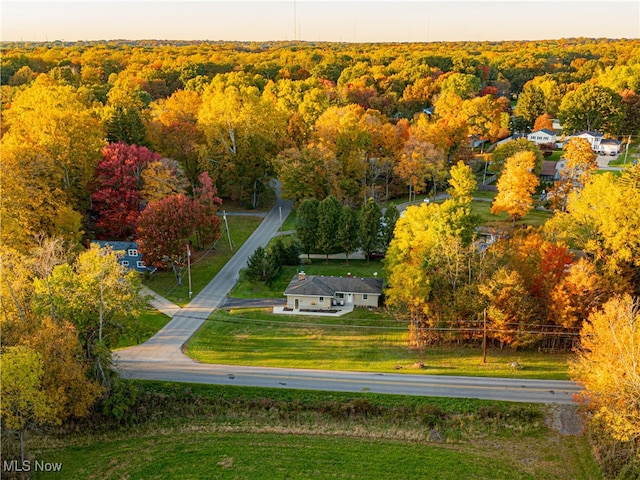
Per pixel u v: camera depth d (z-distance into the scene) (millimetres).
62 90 98375
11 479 40750
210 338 62719
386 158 101250
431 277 61281
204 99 122312
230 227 93875
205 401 51625
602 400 43625
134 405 50375
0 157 70250
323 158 93438
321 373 56375
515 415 49438
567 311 57188
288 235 89875
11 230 63969
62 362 44344
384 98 157500
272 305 70000
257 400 51656
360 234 79938
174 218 72625
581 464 43875
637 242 59562
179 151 100000
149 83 173625
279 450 45594
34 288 50719
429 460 44438
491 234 79312
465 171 90875
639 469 40750
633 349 40750
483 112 129250
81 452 45281
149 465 43594
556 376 55812
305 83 145250
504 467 43625
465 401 51656
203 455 44875
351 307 69938
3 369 38906
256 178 101562
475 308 59375
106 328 52031
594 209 64125
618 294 56750
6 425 40594
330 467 43500
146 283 75562
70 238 70438
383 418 49688
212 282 76000
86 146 83062
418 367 57562
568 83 180500
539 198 98438
